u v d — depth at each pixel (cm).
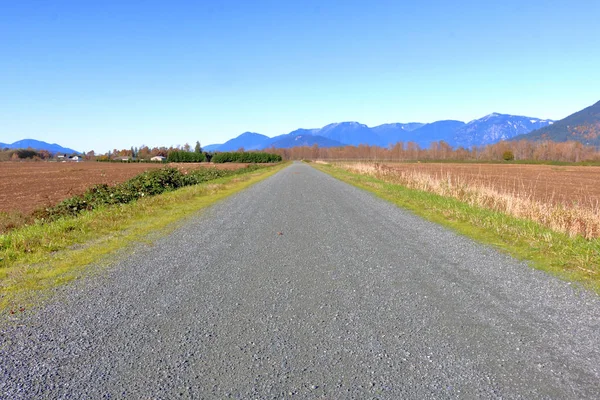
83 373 302
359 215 1117
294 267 597
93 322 398
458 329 372
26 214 1394
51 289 503
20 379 294
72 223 932
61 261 638
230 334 367
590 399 263
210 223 998
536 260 623
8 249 698
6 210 1564
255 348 339
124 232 882
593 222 839
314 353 329
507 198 1166
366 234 846
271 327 382
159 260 644
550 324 382
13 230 978
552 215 937
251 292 486
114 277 552
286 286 507
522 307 427
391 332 367
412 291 482
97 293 486
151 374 299
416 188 1795
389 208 1262
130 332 373
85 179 3844
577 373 295
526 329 371
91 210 1213
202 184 2255
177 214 1145
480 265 597
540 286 497
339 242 769
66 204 1235
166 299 463
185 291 491
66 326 388
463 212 1083
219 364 313
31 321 402
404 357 321
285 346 342
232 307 436
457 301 446
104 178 4016
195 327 384
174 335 366
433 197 1427
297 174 3888
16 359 324
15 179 3888
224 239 809
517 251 682
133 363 316
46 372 303
